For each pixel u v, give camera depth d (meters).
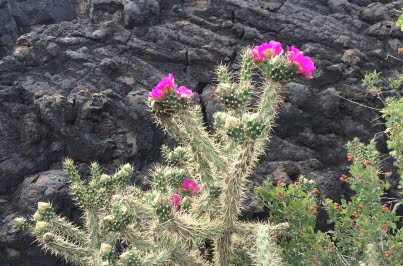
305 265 5.59
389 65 10.66
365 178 5.95
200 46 9.87
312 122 9.52
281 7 10.91
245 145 4.02
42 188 7.55
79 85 8.94
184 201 4.87
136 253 4.60
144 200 5.11
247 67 4.35
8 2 11.33
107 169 8.24
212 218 4.66
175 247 4.33
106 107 8.41
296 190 5.91
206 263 4.87
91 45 9.59
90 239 5.00
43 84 8.84
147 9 10.08
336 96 9.64
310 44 10.48
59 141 8.28
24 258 7.43
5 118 8.29
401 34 11.01
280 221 5.79
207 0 10.60
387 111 7.16
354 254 5.81
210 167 4.56
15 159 8.03
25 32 11.98
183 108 4.16
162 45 9.80
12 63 8.92
